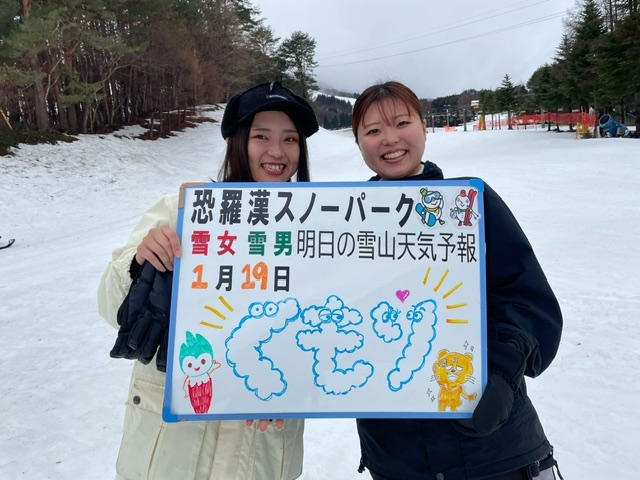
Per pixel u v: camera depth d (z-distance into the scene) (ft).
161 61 92.84
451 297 5.34
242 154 6.35
